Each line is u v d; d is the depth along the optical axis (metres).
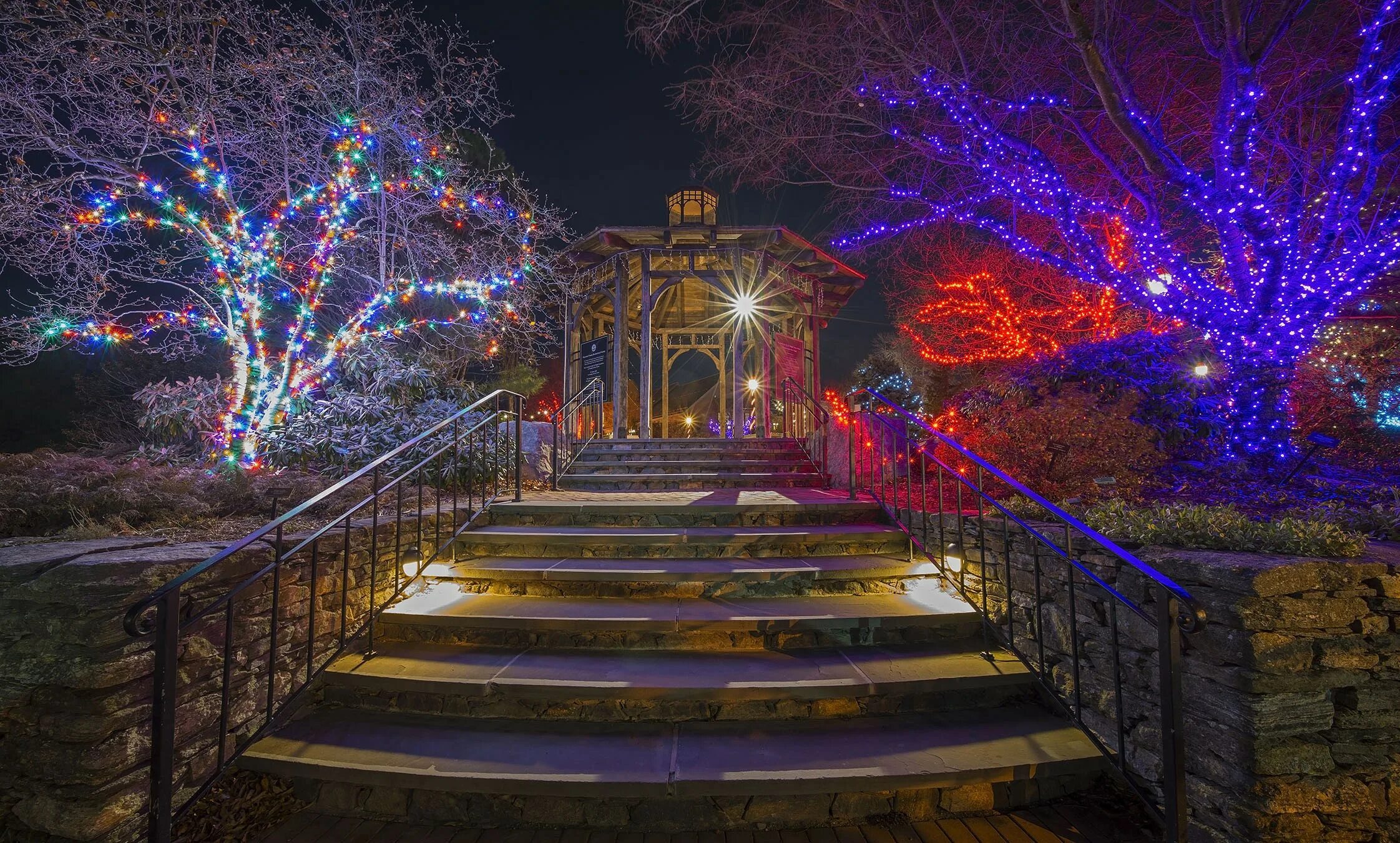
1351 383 5.36
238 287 6.72
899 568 4.45
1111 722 3.09
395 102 7.78
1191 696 2.72
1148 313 7.39
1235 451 5.49
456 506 5.04
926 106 8.06
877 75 7.94
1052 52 7.37
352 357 7.59
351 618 3.89
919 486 6.66
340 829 2.81
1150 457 5.20
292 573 3.43
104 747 2.47
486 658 3.65
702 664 3.55
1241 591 2.48
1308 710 2.46
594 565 4.53
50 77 6.10
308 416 6.77
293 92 7.26
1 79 5.95
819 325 13.42
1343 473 5.02
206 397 6.88
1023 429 5.30
